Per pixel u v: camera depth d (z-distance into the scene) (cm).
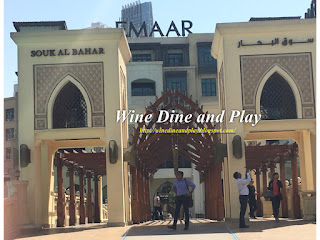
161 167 4094
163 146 2223
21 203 1605
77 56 1820
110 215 1753
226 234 1185
